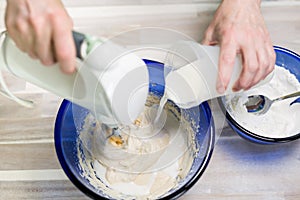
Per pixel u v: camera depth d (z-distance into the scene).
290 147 0.74
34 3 0.49
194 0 0.88
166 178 0.66
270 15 0.87
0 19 0.83
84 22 0.85
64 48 0.47
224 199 0.69
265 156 0.73
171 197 0.59
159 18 0.87
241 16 0.70
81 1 0.87
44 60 0.51
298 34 0.85
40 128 0.75
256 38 0.68
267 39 0.69
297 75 0.77
